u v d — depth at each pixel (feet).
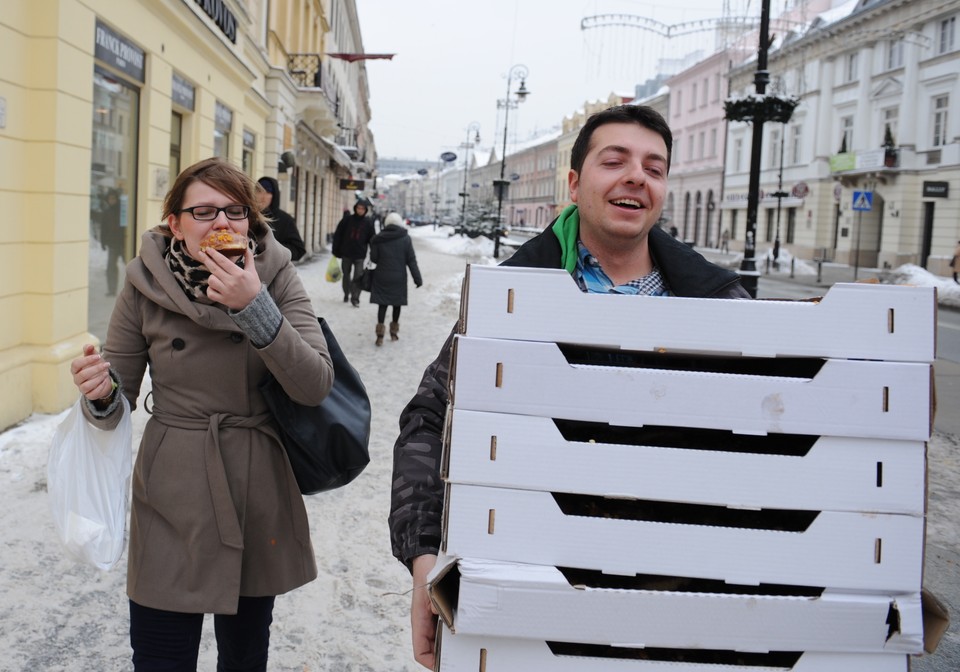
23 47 17.75
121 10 22.77
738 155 156.46
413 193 546.26
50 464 6.25
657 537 4.01
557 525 4.01
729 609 3.93
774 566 4.00
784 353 4.01
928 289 4.01
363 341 32.86
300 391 6.29
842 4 130.93
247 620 6.86
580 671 4.02
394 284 31.50
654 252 5.77
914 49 102.42
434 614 4.49
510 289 4.04
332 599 10.83
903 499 3.99
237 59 38.78
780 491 3.99
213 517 6.30
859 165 109.09
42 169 18.19
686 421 3.99
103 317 23.82
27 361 17.70
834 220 124.77
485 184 384.27
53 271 18.29
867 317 4.01
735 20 46.85
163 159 27.84
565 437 4.61
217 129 38.29
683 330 4.03
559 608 3.90
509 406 4.01
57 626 9.66
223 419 6.47
